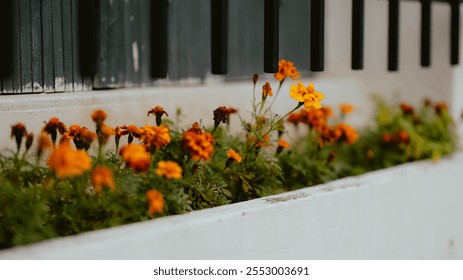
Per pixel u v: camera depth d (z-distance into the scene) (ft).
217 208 5.67
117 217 5.36
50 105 6.05
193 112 7.04
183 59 7.35
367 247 6.51
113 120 6.39
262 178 6.28
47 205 5.39
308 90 5.87
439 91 8.41
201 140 5.49
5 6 5.96
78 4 6.33
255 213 5.69
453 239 7.41
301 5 8.43
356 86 8.68
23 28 6.05
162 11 6.61
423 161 7.42
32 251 4.95
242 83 7.74
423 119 7.95
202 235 5.41
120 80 6.67
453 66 8.29
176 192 5.52
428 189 7.12
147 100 6.64
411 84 8.70
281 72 6.12
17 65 6.03
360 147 7.55
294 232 5.94
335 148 7.13
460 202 7.48
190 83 7.43
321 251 6.14
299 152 6.95
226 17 6.53
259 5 8.10
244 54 7.97
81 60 6.38
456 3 7.77
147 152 5.63
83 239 5.10
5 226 5.24
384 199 6.67
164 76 6.66
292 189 6.51
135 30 6.75
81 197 5.33
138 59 6.79
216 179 5.87
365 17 8.82
